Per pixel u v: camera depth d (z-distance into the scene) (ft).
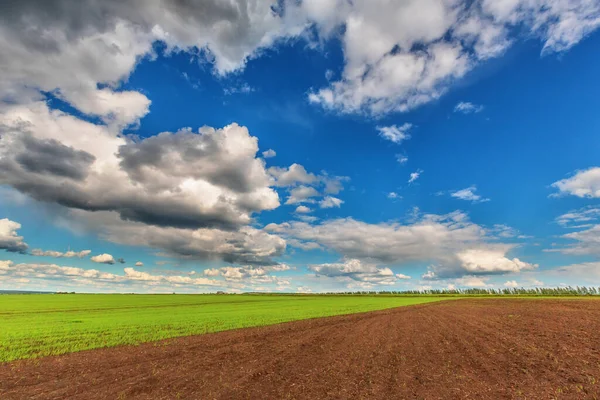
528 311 149.28
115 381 36.86
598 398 29.94
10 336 75.41
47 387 34.76
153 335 76.79
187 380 37.04
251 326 97.30
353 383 35.47
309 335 75.61
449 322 103.24
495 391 32.27
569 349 53.31
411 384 34.91
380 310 175.63
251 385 35.04
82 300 301.02
